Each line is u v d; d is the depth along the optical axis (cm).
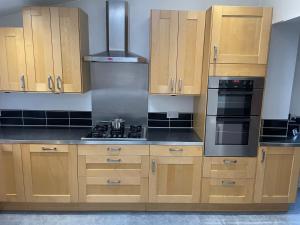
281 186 265
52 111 302
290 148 255
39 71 258
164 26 252
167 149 252
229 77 242
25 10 245
